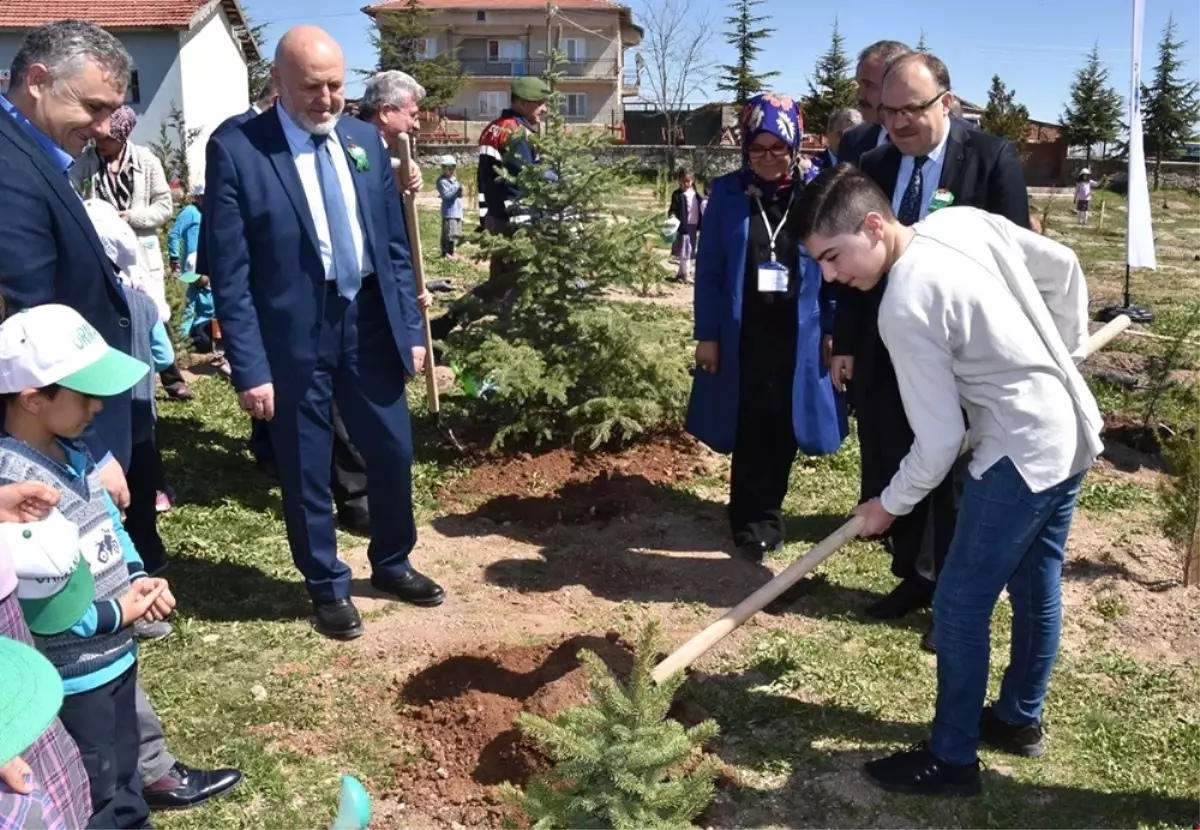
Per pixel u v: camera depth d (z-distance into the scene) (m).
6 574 2.16
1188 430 5.15
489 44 56.78
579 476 6.20
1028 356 3.01
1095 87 41.81
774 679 4.13
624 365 6.48
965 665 3.31
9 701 1.83
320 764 3.58
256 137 4.05
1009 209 4.17
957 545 3.25
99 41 3.39
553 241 6.37
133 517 4.58
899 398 4.29
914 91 3.99
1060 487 3.17
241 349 4.06
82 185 6.20
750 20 42.94
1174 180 39.22
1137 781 3.55
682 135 44.41
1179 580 4.99
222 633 4.40
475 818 3.29
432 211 23.88
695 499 5.96
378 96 5.63
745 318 4.93
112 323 3.68
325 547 4.34
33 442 2.54
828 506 5.92
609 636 4.15
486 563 5.13
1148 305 13.23
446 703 3.83
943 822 3.36
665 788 2.75
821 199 3.09
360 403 4.38
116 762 2.80
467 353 6.36
